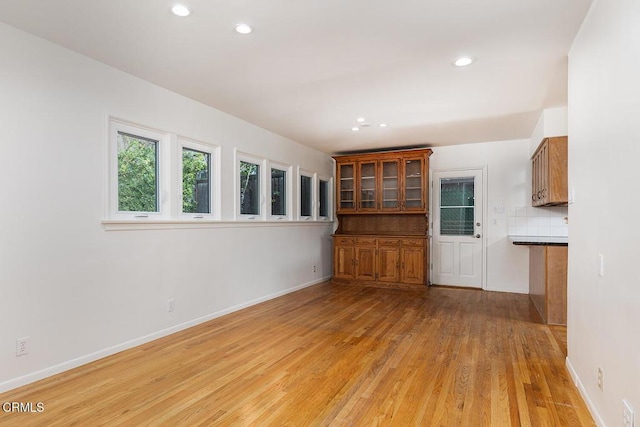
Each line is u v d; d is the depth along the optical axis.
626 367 1.65
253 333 3.65
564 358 3.00
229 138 4.45
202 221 3.97
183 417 2.11
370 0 2.12
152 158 3.58
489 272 5.95
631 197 1.61
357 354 3.09
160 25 2.42
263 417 2.11
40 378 2.58
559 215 5.58
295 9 2.22
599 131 2.04
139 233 3.32
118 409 2.19
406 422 2.06
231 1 2.14
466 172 6.14
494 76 3.26
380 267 6.15
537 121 4.75
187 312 3.82
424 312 4.48
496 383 2.55
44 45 2.62
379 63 3.01
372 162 6.44
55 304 2.68
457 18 2.32
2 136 2.40
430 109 4.21
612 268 1.83
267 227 5.15
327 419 2.10
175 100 3.71
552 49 2.73
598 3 2.06
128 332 3.21
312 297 5.33
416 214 6.32
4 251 2.41
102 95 3.02
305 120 4.69
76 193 2.82
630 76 1.63
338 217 6.80
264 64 3.04
